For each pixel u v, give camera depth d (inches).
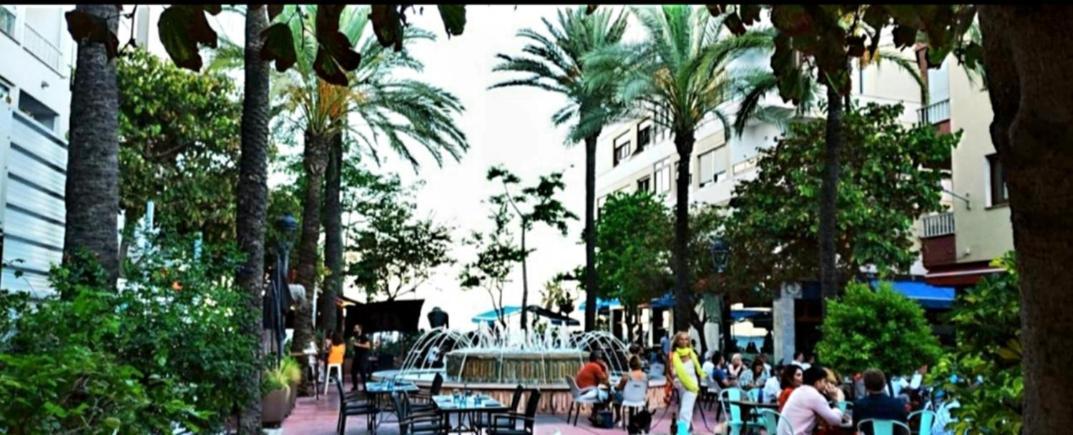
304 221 826.2
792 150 888.9
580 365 693.3
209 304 335.3
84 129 306.5
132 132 792.3
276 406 522.0
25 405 159.2
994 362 188.1
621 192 1596.9
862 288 454.9
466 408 408.8
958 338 203.5
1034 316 80.0
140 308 290.4
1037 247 78.2
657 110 844.6
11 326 225.6
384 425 573.3
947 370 199.3
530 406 423.8
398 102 847.7
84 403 170.2
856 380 443.5
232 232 899.4
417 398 558.3
